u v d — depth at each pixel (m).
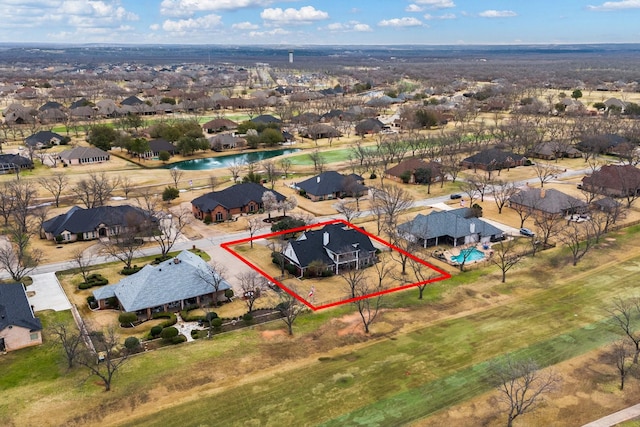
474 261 91.25
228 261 90.88
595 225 104.81
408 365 59.88
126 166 164.75
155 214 109.00
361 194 132.25
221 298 77.56
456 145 180.12
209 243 99.75
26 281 82.25
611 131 195.88
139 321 70.94
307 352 63.06
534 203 115.44
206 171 157.00
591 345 63.56
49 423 50.34
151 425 50.19
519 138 185.00
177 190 127.69
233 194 119.00
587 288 79.56
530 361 58.06
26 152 174.38
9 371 58.91
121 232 104.38
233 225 110.44
